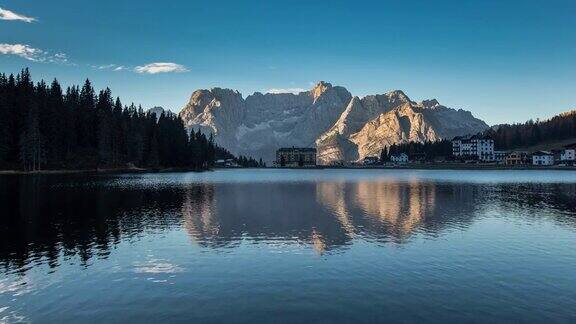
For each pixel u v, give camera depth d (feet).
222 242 135.54
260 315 76.54
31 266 107.76
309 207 225.56
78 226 161.68
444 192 325.62
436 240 138.62
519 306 80.89
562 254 120.16
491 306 80.79
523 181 476.13
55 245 130.21
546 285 92.94
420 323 73.26
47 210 201.77
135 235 146.10
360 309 79.10
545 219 183.62
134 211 204.23
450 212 206.08
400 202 251.80
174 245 131.13
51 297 86.17
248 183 447.01
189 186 379.14
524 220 180.75
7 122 547.90
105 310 79.41
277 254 119.96
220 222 174.09
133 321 74.49
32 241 135.54
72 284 94.12
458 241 137.08
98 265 108.99
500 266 107.55
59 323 74.18
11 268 106.01
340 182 479.00
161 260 113.91
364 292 88.07
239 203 243.40
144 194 288.92
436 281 95.30
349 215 195.21
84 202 234.38
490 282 94.79
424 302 82.58
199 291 89.20
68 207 213.46
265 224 168.86
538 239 140.56
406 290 89.30
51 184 355.77
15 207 210.38
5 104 553.23
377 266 107.55
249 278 97.91
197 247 128.77
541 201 256.32
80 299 84.99
